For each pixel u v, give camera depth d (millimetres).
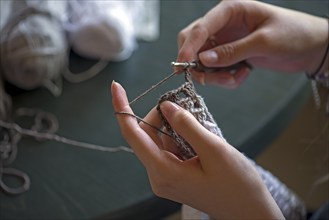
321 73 725
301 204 750
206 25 629
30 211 629
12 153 695
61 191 651
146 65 827
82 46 817
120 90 498
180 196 499
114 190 653
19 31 736
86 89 792
